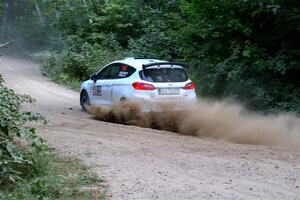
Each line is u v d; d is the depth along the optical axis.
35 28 46.00
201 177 7.50
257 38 14.94
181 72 13.16
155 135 11.28
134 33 28.91
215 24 15.41
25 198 6.07
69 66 25.98
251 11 14.54
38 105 16.81
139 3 30.12
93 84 14.84
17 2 52.12
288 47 14.40
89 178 7.21
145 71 12.87
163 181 7.23
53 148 8.83
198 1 15.24
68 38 30.19
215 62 15.93
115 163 8.29
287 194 6.64
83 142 10.00
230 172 7.83
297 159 8.91
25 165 7.28
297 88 14.40
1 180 6.74
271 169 8.06
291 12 13.92
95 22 30.12
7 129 6.95
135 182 7.14
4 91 7.60
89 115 14.84
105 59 24.69
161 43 23.42
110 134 11.13
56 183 6.61
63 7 32.06
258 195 6.58
